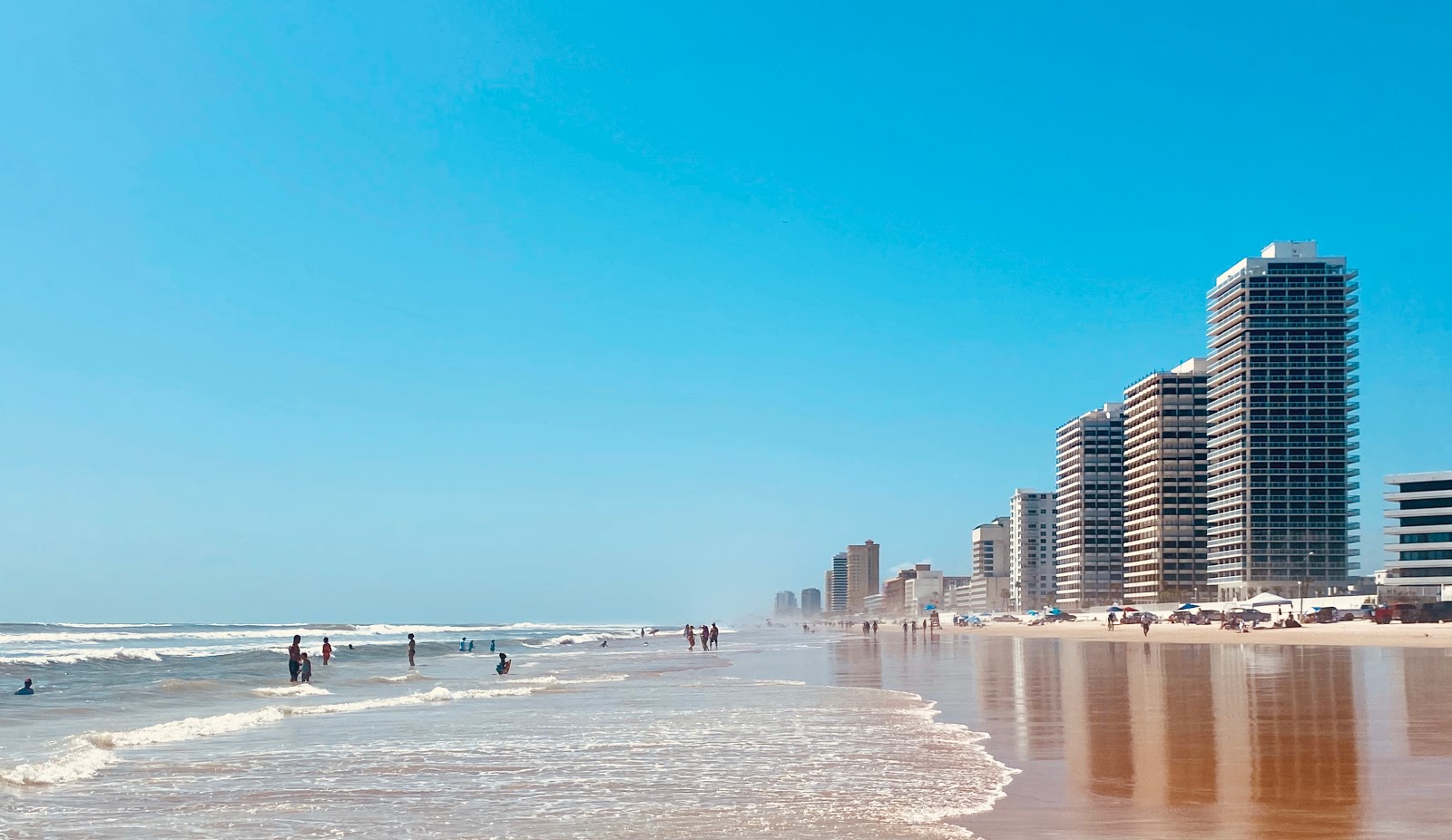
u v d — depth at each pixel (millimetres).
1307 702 27406
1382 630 94562
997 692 34125
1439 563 150500
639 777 17203
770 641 136625
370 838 12969
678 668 61375
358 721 27969
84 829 13758
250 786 16984
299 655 48438
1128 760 17797
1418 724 22031
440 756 20375
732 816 13734
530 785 16688
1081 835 12148
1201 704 27547
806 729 24172
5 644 119875
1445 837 11672
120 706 36031
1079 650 71188
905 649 85375
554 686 44094
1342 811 13172
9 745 23906
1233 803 13828
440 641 148000
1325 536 199750
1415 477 154125
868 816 13523
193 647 112562
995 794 14984
